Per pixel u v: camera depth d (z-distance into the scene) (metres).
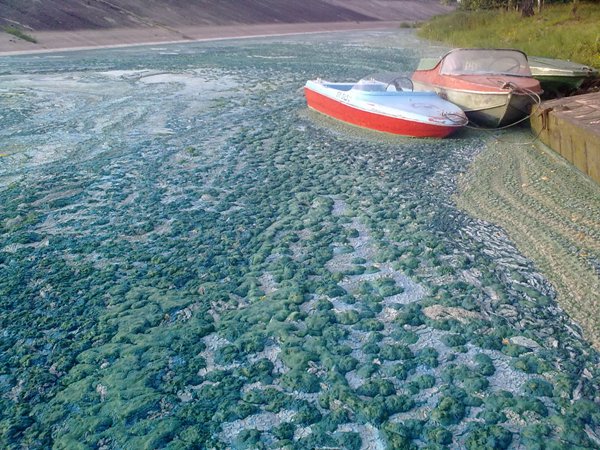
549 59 11.09
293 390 3.59
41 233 5.91
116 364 3.85
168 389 3.61
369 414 3.35
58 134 9.84
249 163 8.12
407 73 11.22
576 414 3.33
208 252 5.44
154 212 6.41
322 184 7.21
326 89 10.20
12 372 3.81
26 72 16.73
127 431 3.27
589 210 5.97
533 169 7.35
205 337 4.16
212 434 3.25
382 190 6.92
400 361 3.83
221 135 9.66
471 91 9.12
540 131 8.30
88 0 31.42
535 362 3.78
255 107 11.79
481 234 5.64
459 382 3.62
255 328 4.24
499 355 3.87
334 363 3.81
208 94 13.29
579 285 4.63
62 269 5.15
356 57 20.62
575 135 7.03
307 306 4.54
